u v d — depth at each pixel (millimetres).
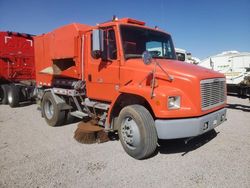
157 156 4512
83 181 3580
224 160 4316
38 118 7848
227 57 18281
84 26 6090
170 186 3447
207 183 3521
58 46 6562
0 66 10469
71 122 7059
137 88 4305
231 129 6410
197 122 4016
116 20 5172
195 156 4512
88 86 5723
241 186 3432
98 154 4613
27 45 11320
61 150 4820
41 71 7539
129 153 4484
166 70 4332
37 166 4066
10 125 6887
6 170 3914
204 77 4180
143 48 5242
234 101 13453
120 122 4598
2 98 10969
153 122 4203
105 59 5137
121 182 3555
